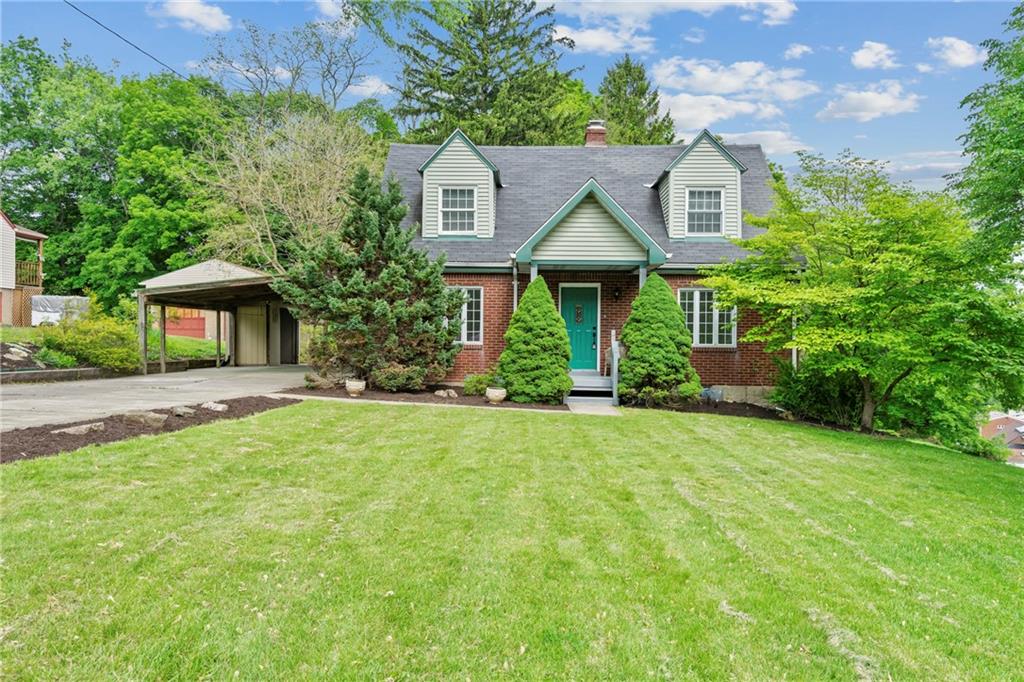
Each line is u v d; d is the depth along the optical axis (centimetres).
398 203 1357
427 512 496
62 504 456
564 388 1223
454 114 3142
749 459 764
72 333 1678
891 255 963
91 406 972
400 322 1268
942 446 1180
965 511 579
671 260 1441
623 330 1317
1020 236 905
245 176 2203
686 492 594
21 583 332
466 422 935
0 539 384
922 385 1183
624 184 1655
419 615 326
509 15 3244
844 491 630
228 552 393
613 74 3981
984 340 950
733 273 1287
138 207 2878
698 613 342
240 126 2489
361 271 1233
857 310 1030
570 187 1648
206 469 585
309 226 2284
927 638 325
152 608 317
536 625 321
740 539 465
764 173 1661
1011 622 348
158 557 378
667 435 905
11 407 953
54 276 3347
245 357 2486
